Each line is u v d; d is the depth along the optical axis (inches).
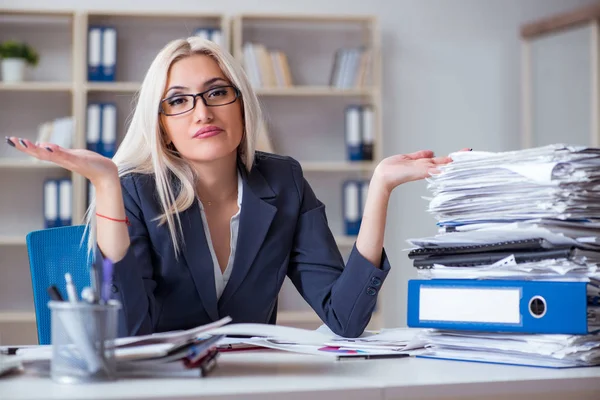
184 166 61.9
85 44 172.6
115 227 48.5
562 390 38.5
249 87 63.2
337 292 55.6
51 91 179.9
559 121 187.2
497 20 199.8
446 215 49.3
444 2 198.1
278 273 63.4
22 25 180.1
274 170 66.7
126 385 36.4
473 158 47.2
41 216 180.7
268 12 189.3
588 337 43.3
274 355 47.6
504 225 46.1
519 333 43.9
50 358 41.5
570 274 43.2
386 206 54.0
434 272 47.4
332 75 182.4
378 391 36.0
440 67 197.5
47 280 71.4
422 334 47.6
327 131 191.5
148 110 61.0
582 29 181.6
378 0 195.5
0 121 178.9
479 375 39.3
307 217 65.7
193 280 60.1
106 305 37.6
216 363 43.4
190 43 61.9
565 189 44.1
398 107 195.9
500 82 199.5
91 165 47.7
